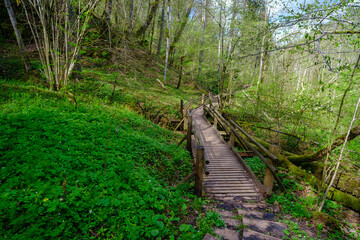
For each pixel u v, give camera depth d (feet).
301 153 29.73
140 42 85.30
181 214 12.05
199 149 15.38
